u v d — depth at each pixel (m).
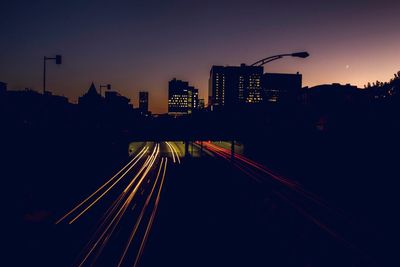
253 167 64.12
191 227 27.47
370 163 41.00
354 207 32.50
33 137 34.97
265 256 20.77
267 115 70.44
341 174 44.16
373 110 47.00
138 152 97.62
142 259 20.42
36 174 34.00
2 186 28.58
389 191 34.66
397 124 42.31
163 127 60.44
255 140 63.66
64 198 36.06
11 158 30.83
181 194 41.62
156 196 40.44
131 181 50.72
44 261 20.12
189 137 60.38
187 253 21.36
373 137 43.53
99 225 27.80
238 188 45.03
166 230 26.62
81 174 46.41
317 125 58.91
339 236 24.45
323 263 19.64
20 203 29.61
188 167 66.94
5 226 25.36
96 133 57.41
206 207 34.84
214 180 52.09
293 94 70.69
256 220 29.67
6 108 37.84
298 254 21.14
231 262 19.84
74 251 21.83
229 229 26.94
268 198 38.47
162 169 64.62
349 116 49.94
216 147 116.25
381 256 20.56
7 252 21.14
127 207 34.53
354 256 20.62
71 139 44.19
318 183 45.06
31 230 25.33
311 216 30.27
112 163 66.62
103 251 21.83
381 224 27.02
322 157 50.84
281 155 64.75
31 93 42.16
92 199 37.09
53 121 47.22
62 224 27.44
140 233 25.73
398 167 36.91
